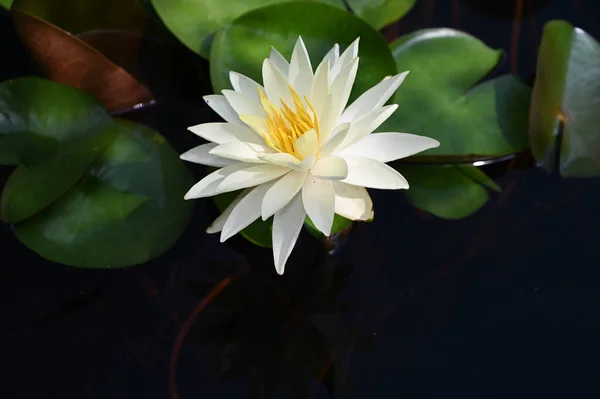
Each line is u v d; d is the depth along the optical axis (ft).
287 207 3.05
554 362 3.09
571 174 3.24
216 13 3.38
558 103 3.26
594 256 3.20
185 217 3.23
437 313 3.17
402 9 3.43
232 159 3.08
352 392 3.10
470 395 3.07
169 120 3.42
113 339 3.17
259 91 3.05
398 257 3.24
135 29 3.48
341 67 3.10
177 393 3.11
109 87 3.37
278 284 3.26
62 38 3.24
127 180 3.25
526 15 3.54
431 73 3.33
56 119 3.26
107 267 3.17
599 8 3.53
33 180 3.21
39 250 3.18
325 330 3.17
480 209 3.27
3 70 3.47
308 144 3.01
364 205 3.05
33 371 3.13
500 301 3.17
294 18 3.30
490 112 3.29
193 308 3.21
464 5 3.58
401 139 3.05
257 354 3.16
